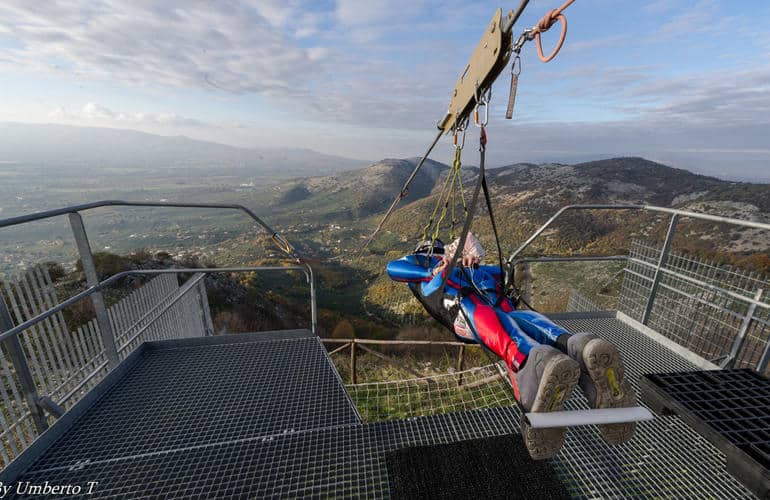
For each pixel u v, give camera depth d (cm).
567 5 135
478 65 193
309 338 356
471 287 251
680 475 193
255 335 348
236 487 189
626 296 416
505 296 253
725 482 190
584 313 414
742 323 292
